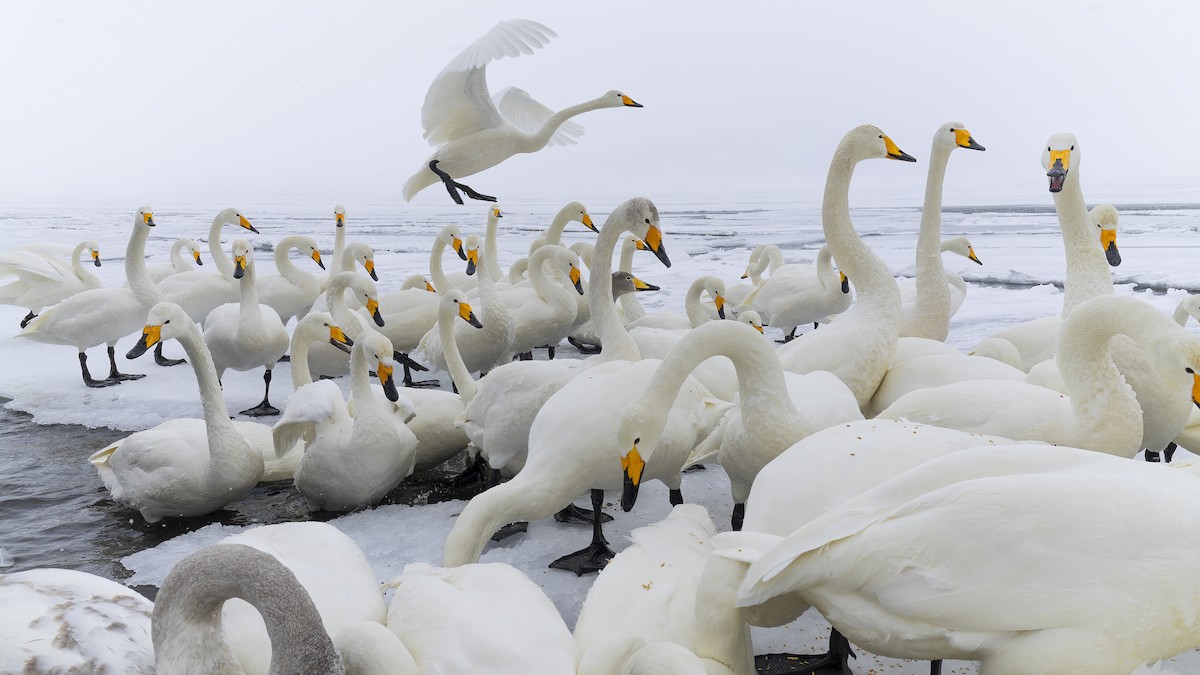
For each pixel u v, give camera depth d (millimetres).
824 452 4707
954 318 15109
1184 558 3287
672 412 5930
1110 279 7500
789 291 14773
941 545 3457
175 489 7145
